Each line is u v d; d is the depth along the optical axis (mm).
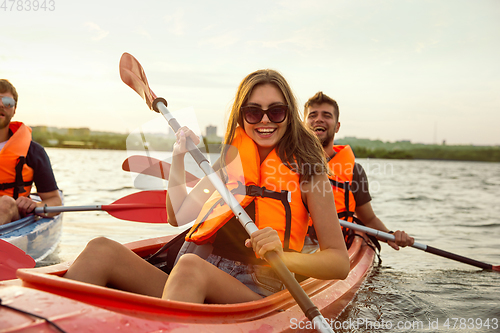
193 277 1335
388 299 2273
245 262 1629
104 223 4336
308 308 1220
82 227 4109
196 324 1194
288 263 1372
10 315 951
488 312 2094
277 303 1521
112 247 1475
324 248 1521
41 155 3457
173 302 1179
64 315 981
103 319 1021
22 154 3268
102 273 1426
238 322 1317
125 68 2432
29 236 2934
